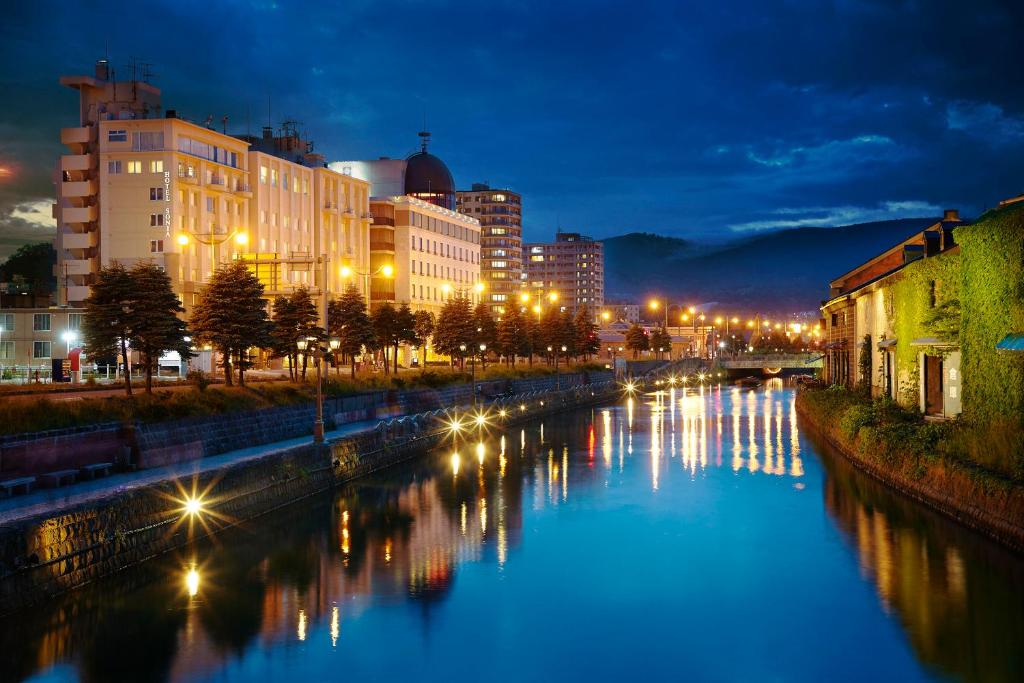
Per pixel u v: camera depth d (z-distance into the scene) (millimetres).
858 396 62062
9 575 22875
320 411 43688
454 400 77625
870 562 29547
